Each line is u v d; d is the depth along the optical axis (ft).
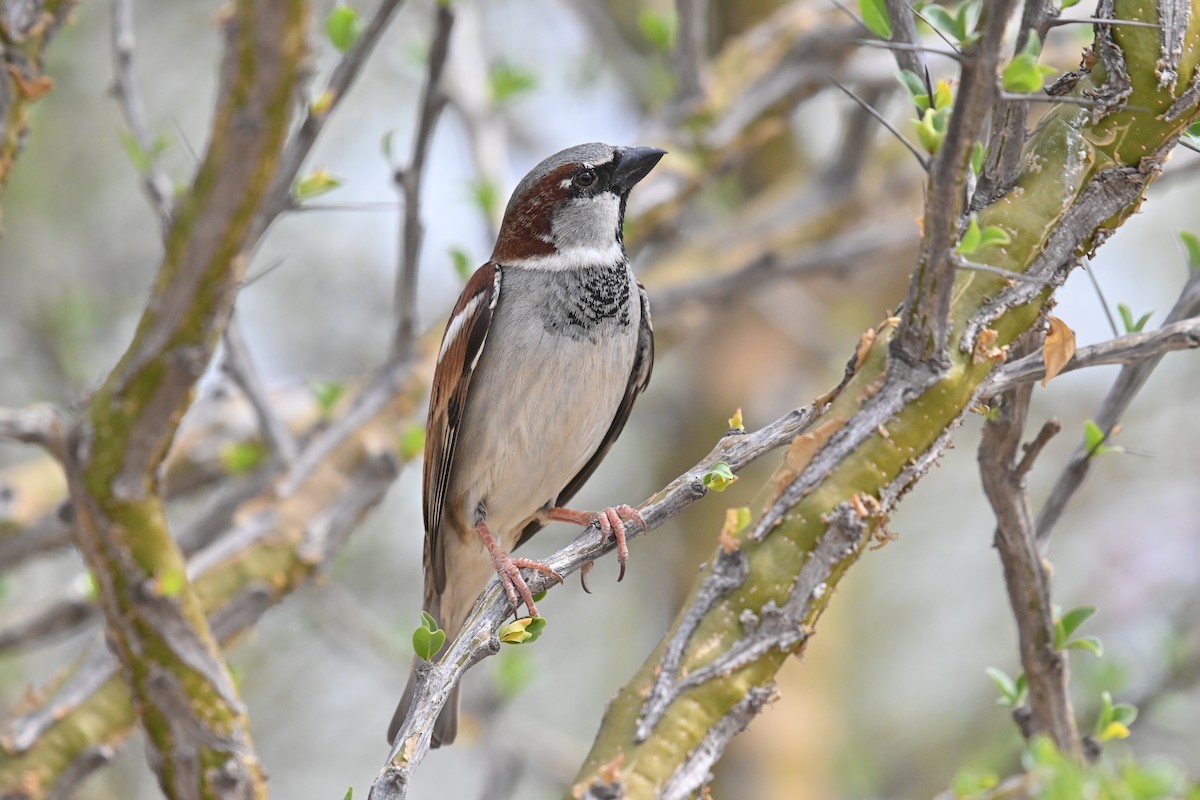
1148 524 45.83
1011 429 19.51
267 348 52.01
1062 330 17.38
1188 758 34.58
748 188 53.98
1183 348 17.48
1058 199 17.34
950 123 14.98
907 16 18.40
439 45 26.89
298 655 49.52
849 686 51.34
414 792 51.93
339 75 21.04
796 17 40.60
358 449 32.24
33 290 45.52
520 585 24.75
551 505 30.40
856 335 51.21
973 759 35.55
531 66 49.06
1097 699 32.30
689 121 38.91
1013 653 52.26
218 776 21.62
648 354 29.73
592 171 28.84
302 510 31.32
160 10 51.13
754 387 51.16
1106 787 15.28
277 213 21.25
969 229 15.98
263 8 17.89
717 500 50.24
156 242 48.91
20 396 43.37
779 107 39.32
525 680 36.96
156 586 21.07
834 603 49.08
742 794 45.65
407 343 33.40
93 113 48.42
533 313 28.07
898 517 54.24
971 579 53.98
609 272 28.63
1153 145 17.34
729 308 44.50
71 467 20.58
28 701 27.45
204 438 38.52
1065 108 17.66
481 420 28.35
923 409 17.12
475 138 38.81
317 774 49.57
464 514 29.32
